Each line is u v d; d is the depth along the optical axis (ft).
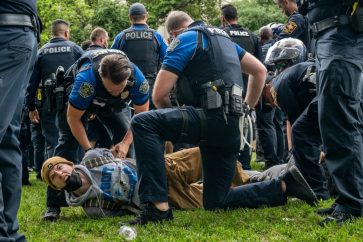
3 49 9.65
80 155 16.34
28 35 9.96
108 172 14.93
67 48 21.13
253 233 12.34
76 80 14.44
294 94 16.12
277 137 24.85
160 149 13.00
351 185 12.34
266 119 23.27
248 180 16.72
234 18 22.97
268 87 17.07
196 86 13.26
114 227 13.38
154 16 60.13
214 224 13.07
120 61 14.14
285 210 14.62
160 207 13.07
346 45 12.15
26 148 24.07
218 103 13.03
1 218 9.43
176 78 13.28
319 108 12.41
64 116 15.47
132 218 14.47
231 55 13.60
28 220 15.10
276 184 14.94
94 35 23.43
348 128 12.23
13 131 10.13
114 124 16.07
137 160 13.03
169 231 12.41
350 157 12.25
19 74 9.78
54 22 21.66
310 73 15.79
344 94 12.08
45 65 20.79
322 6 12.39
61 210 16.58
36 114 21.67
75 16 54.03
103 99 14.78
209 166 14.30
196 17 61.87
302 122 15.65
